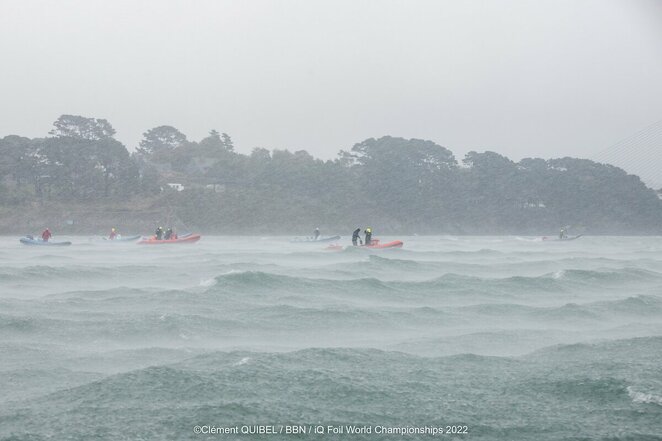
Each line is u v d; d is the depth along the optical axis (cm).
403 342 2300
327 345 2256
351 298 3303
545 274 4541
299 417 1467
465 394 1628
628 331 2539
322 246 8881
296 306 2959
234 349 2138
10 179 16550
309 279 3716
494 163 19550
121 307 2861
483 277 4431
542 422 1449
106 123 18088
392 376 1769
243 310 2827
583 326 2659
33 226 14675
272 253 6675
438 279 3916
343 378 1727
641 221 19925
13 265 5081
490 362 1930
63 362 1936
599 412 1498
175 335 2330
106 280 3925
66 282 3822
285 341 2319
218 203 16175
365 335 2445
